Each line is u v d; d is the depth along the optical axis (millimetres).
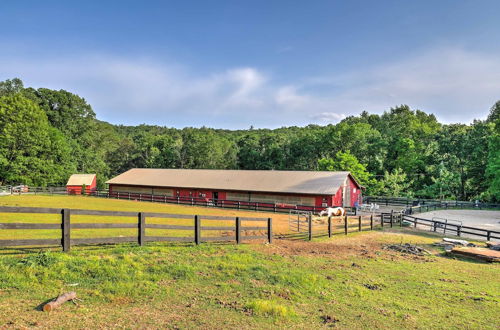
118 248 9125
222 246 11375
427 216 31375
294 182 34938
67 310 5352
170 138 81188
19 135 47312
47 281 6289
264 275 8609
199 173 43875
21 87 61781
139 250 9188
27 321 4805
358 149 58750
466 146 49562
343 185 34250
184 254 9523
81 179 51594
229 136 119438
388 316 6625
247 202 35125
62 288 6172
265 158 72500
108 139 80000
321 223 22500
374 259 12180
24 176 47188
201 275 8047
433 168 49656
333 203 31484
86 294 6086
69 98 64312
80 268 7059
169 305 6148
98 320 5176
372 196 46062
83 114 67562
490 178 44469
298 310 6586
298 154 68875
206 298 6699
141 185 43469
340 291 7980
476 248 14648
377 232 20609
